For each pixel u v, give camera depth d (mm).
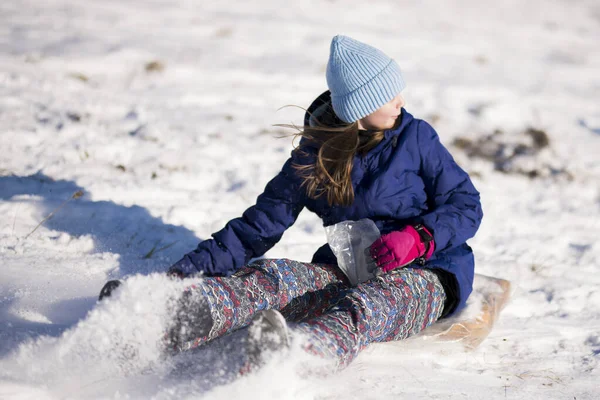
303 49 14633
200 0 17172
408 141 4320
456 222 4176
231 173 8500
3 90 10148
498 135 11266
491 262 6488
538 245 7090
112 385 3486
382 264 4027
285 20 16562
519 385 4133
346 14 18250
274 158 9219
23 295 4531
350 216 4461
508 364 4445
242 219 4379
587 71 16266
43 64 11469
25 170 7539
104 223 6230
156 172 8102
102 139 8828
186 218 6797
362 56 4176
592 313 5426
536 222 7922
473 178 9469
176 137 9406
